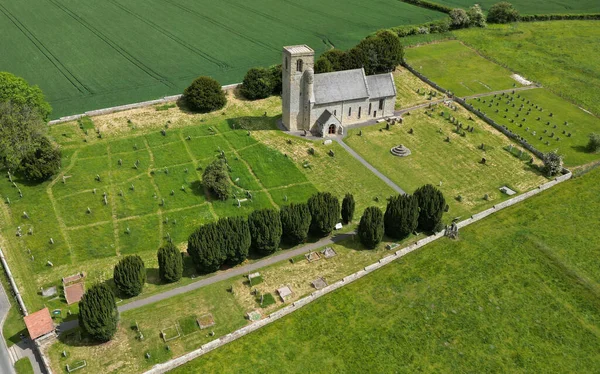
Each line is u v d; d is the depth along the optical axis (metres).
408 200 77.00
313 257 74.94
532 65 146.38
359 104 109.69
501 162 100.81
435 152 103.06
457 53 152.62
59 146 95.88
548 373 59.78
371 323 65.00
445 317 66.25
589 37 167.38
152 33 154.00
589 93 130.75
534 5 196.62
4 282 69.31
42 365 58.50
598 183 95.38
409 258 76.19
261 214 72.50
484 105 122.69
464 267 74.62
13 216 80.00
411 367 59.81
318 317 65.69
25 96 96.38
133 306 65.25
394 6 191.25
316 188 91.19
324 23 170.62
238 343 61.78
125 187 87.31
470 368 60.03
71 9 168.12
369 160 99.56
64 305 65.56
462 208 87.44
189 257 74.12
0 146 85.50
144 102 112.44
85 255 73.56
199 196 86.88
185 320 63.66
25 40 143.50
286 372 58.47
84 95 117.38
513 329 65.06
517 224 83.94
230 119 110.50
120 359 58.59
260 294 68.00
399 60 135.75
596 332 65.19
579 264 75.69
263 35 157.88
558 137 109.81
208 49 145.75
